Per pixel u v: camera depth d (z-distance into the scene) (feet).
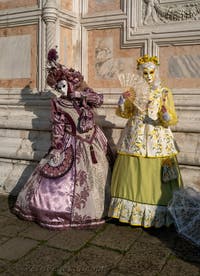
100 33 15.98
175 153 10.91
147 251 9.43
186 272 8.41
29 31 15.76
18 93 16.07
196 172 12.09
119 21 15.38
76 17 16.21
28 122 14.51
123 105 10.98
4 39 16.52
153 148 10.56
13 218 11.76
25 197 11.57
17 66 16.20
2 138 15.08
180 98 14.21
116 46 15.67
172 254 9.29
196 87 14.25
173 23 14.52
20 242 9.96
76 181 11.05
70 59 16.10
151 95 10.60
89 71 16.34
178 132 12.49
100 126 13.46
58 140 11.39
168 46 14.62
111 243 9.88
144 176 10.59
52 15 14.83
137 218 10.57
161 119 10.43
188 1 14.10
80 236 10.35
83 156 11.39
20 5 16.02
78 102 11.66
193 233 9.68
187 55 14.34
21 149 14.47
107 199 11.40
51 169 11.32
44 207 10.89
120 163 11.10
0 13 16.40
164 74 14.79
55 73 11.61
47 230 10.77
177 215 10.04
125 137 11.12
